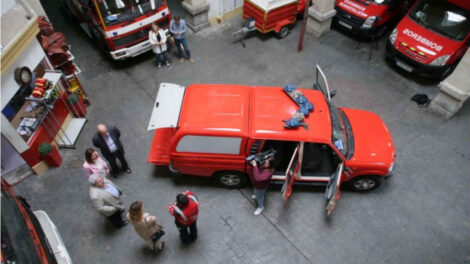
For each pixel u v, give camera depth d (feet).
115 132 21.70
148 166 24.77
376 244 20.90
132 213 15.97
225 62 33.73
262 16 33.24
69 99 26.18
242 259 20.21
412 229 21.58
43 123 23.63
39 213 17.62
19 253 11.96
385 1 33.86
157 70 32.94
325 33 37.29
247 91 22.36
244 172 21.94
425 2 31.76
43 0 43.19
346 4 35.22
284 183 21.09
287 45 35.86
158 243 19.57
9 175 23.47
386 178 22.91
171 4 41.24
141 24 30.17
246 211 22.39
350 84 31.60
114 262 20.04
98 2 27.55
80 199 22.84
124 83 31.53
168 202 22.75
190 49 35.27
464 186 23.82
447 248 20.76
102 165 19.60
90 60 34.14
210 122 20.27
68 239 20.97
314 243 20.92
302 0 35.60
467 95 26.00
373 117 23.98
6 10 20.71
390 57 32.35
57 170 24.45
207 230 21.45
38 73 23.57
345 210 22.45
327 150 21.67
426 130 27.53
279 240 21.03
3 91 20.11
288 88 21.89
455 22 30.14
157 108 21.25
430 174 24.48
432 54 29.27
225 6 37.78
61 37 26.22
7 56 19.42
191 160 21.35
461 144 26.53
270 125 20.16
